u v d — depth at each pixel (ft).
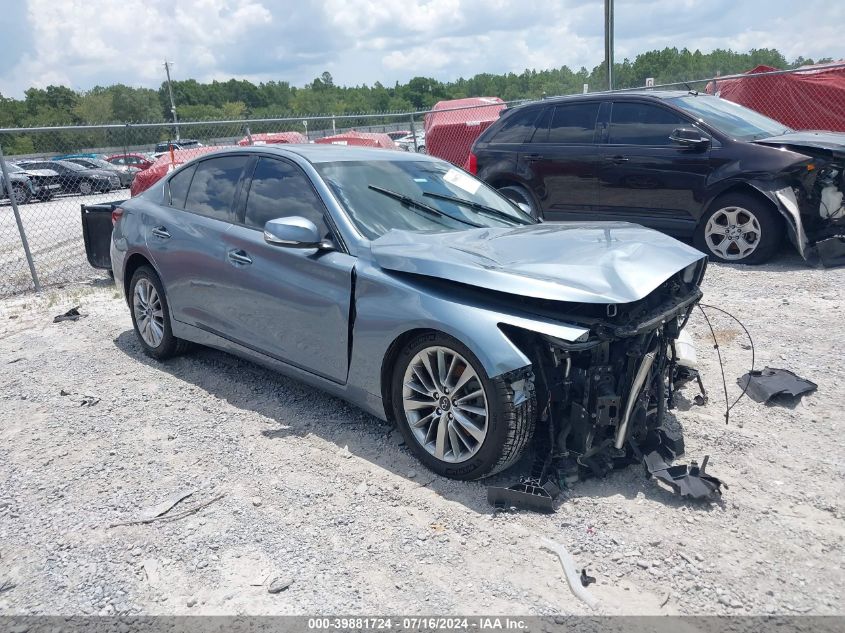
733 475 11.45
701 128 25.49
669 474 10.89
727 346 17.48
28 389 16.35
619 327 10.30
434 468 11.60
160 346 17.49
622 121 27.55
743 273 24.02
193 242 15.70
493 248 11.91
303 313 13.20
